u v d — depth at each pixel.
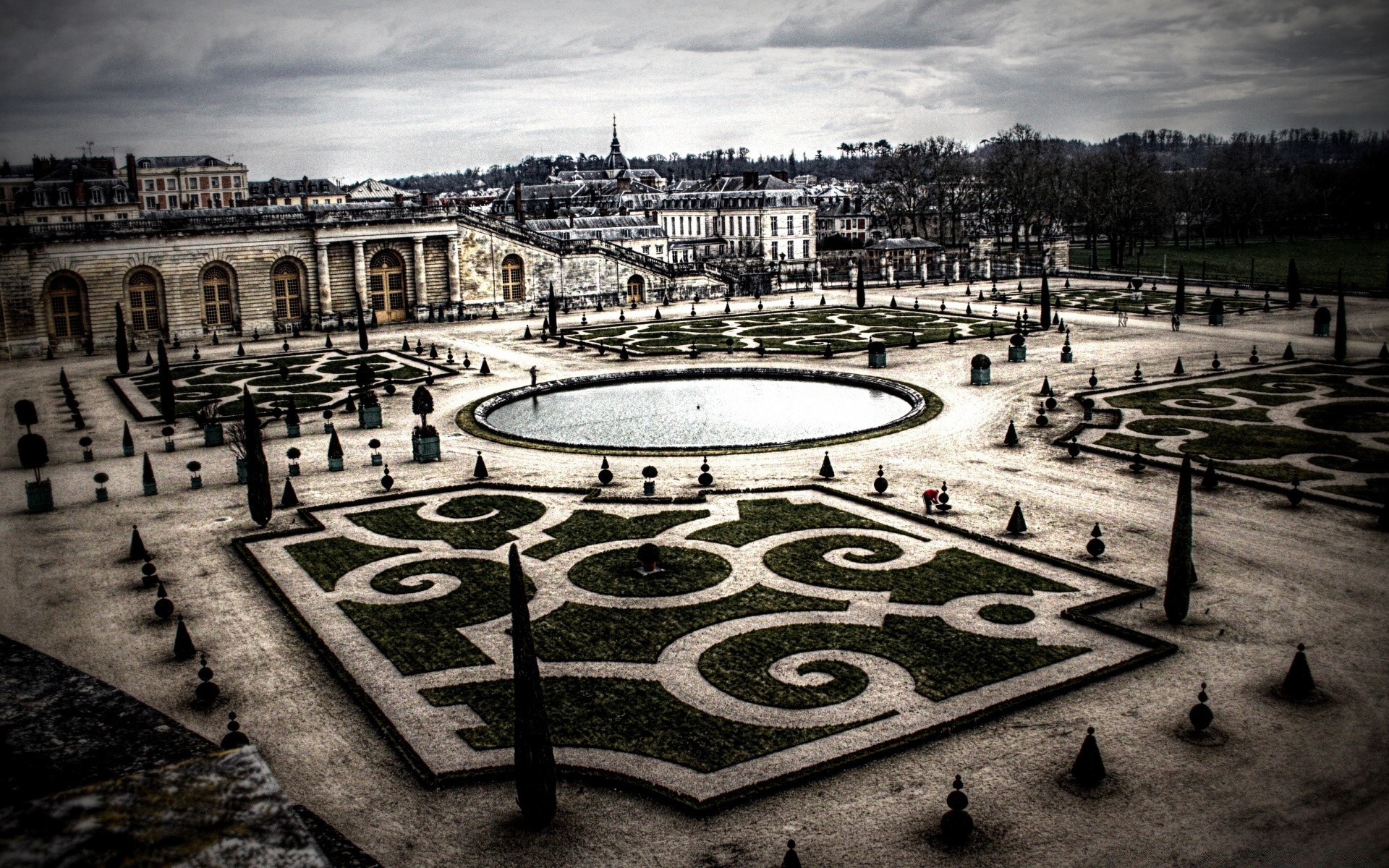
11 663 16.34
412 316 178.88
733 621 52.31
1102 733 40.56
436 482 78.25
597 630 51.59
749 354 131.62
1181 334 139.38
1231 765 38.06
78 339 152.75
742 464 81.44
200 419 93.31
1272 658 46.56
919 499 71.06
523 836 34.97
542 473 80.06
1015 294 191.88
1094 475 76.25
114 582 59.03
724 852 33.84
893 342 137.88
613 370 123.31
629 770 38.72
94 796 10.55
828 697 44.06
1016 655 47.44
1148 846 33.53
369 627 52.38
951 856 33.25
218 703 44.78
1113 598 52.78
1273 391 102.38
